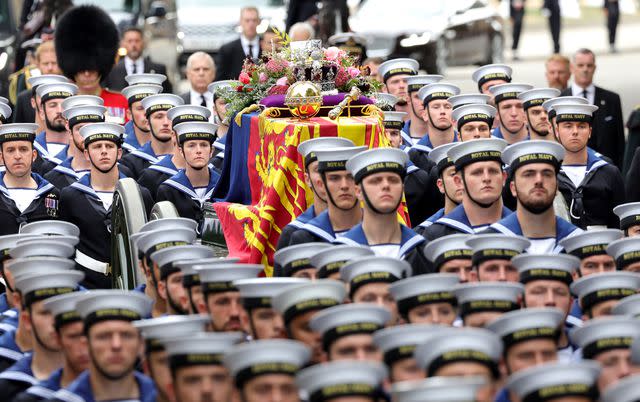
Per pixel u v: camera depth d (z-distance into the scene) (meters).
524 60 60.38
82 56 27.48
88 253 21.41
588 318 14.73
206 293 14.42
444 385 10.82
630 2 93.44
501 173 17.62
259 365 12.02
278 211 17.94
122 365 13.09
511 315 12.90
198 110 22.69
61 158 23.92
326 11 37.06
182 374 12.48
